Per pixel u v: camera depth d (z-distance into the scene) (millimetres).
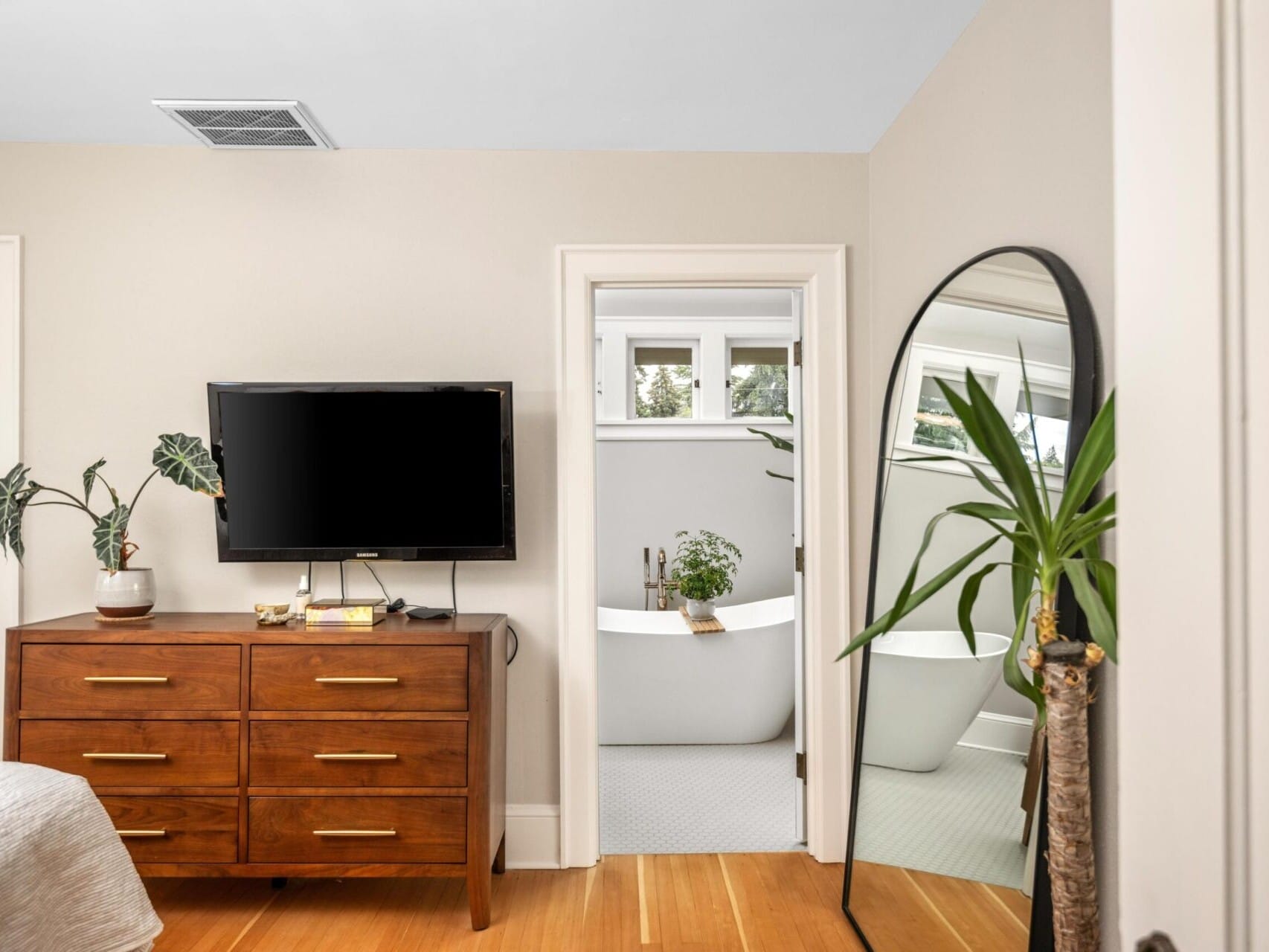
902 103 2674
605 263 2994
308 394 2828
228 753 2516
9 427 2920
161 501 2949
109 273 2943
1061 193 1771
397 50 2324
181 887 2762
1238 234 508
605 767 3971
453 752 2514
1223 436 514
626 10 2139
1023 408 1862
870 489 2984
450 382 2857
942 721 2100
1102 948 1581
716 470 4887
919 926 2109
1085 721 1318
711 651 4242
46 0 2064
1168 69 562
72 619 2770
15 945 1553
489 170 3002
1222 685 513
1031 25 1893
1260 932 497
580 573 2953
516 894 2715
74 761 2510
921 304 2559
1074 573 1282
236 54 2342
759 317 4867
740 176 3016
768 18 2184
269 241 2973
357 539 2855
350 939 2420
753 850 3064
